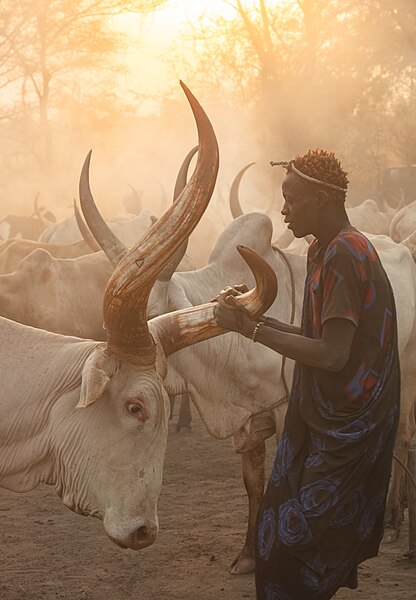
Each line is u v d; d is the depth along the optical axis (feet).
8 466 11.85
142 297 10.93
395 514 17.22
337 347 10.13
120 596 14.52
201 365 15.48
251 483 15.87
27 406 11.76
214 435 15.85
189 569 15.66
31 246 30.73
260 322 10.71
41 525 18.25
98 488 11.29
